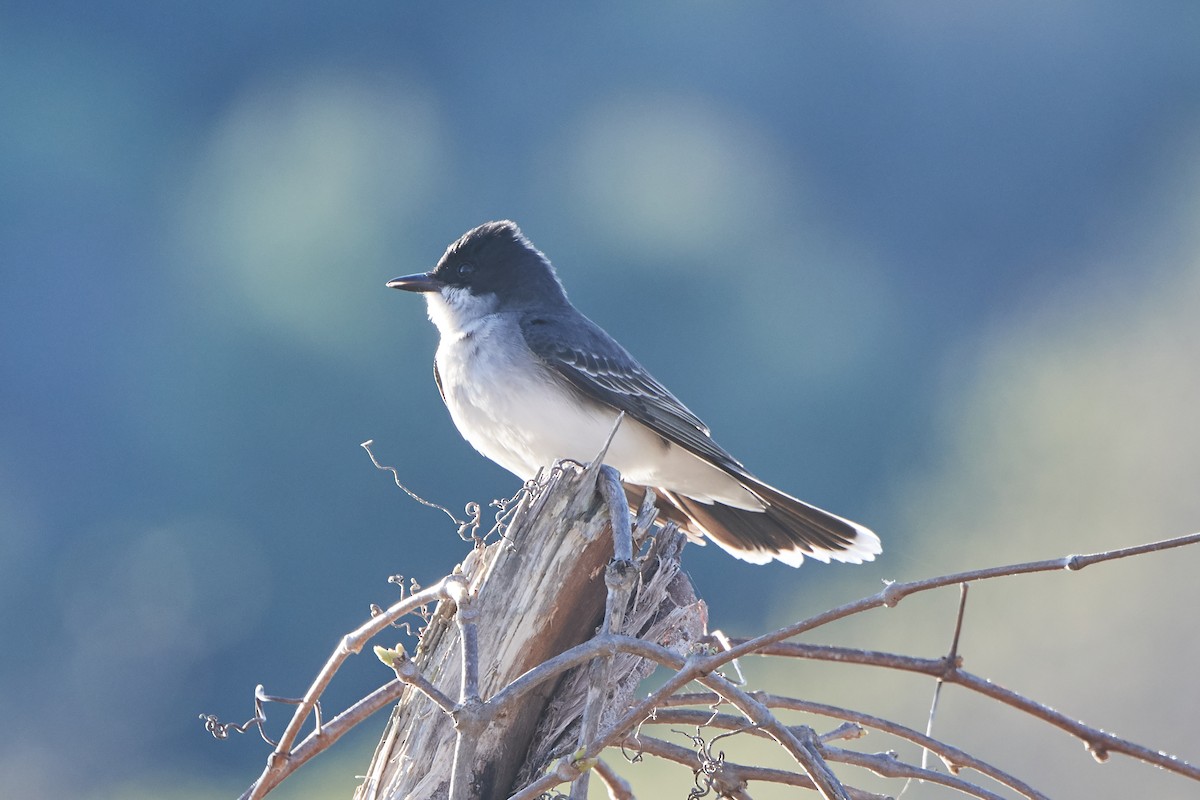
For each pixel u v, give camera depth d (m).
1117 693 11.37
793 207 34.41
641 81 36.66
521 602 3.61
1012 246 33.88
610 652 3.25
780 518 6.25
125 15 42.75
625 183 32.69
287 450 26.34
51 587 22.95
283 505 25.25
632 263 30.42
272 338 27.44
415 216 32.31
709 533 6.38
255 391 26.98
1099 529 13.73
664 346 29.31
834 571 16.52
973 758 3.63
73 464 27.47
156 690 20.17
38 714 19.70
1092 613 11.99
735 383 28.39
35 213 35.88
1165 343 16.28
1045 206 34.91
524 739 3.61
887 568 15.87
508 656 3.59
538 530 3.63
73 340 30.38
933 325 29.80
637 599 3.72
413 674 3.14
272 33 41.34
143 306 30.88
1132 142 35.34
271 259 28.97
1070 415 15.43
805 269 31.31
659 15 37.28
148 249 33.41
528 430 6.40
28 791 18.44
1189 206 26.52
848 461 26.34
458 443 25.20
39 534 25.62
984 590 12.78
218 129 39.50
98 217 36.28
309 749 3.54
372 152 33.72
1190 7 36.12
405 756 3.58
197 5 42.41
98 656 20.52
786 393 27.89
